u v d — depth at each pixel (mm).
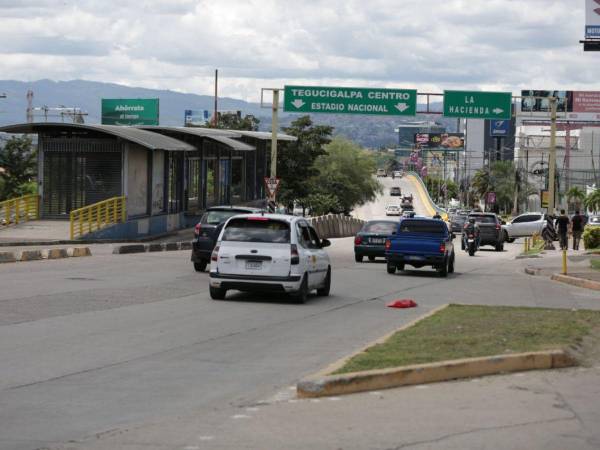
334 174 120312
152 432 9695
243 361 14266
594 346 15078
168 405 11086
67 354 14656
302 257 22906
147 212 57125
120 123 101438
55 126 51844
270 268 22594
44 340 15961
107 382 12508
